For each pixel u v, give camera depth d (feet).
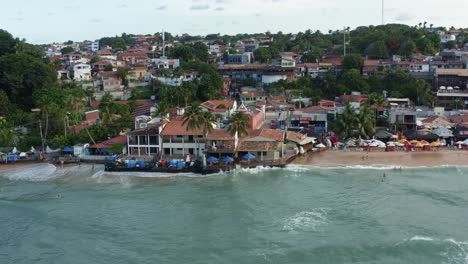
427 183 309.01
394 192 291.79
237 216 260.42
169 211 273.54
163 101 508.94
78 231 251.39
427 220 247.09
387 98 547.90
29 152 417.69
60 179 352.28
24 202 300.81
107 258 220.23
